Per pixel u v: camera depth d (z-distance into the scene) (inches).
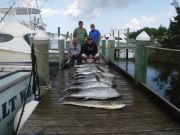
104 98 203.3
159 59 295.6
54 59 447.2
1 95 185.3
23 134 141.9
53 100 207.8
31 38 369.1
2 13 442.9
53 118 166.6
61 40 387.2
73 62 404.8
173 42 861.2
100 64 430.6
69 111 180.7
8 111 198.4
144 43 238.5
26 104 206.2
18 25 405.4
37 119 164.7
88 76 264.8
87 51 407.5
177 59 257.4
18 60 368.2
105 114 175.2
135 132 146.7
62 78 303.7
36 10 506.0
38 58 241.0
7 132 196.5
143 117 169.9
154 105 196.2
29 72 260.4
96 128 151.7
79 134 143.3
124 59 740.0
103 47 546.0
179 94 382.6
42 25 557.9
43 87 244.5
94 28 444.8
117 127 153.3
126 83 275.6
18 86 221.6
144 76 243.4
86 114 174.7
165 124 158.6
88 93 205.0
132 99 212.1
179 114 159.5
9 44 378.3
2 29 389.7
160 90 406.3
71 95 208.1
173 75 358.0
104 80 247.0
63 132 145.8
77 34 435.5
